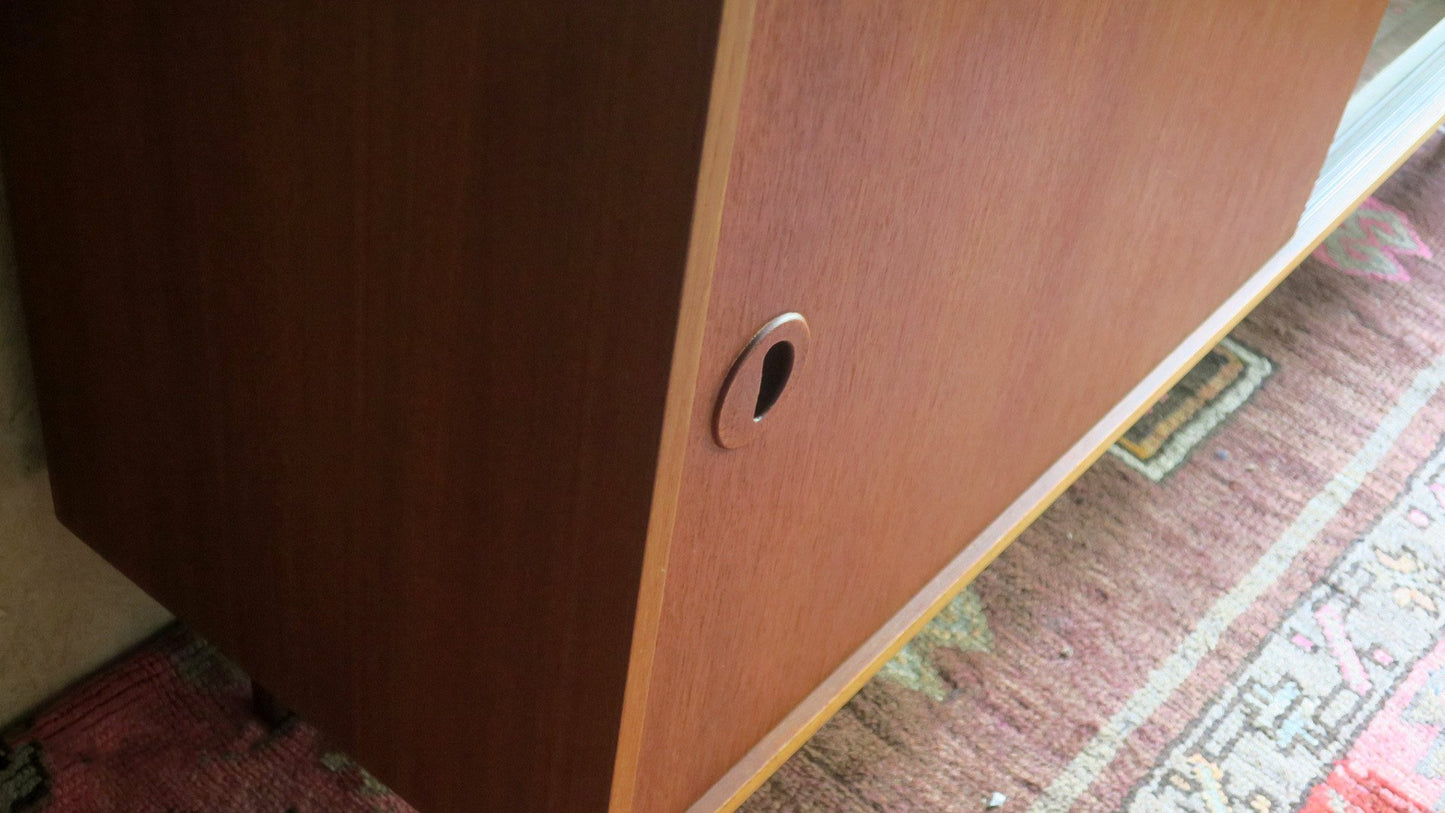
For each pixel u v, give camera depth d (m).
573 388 0.42
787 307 0.45
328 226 0.47
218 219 0.51
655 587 0.45
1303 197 0.98
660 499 0.42
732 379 0.43
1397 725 0.94
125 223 0.56
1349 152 1.14
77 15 0.51
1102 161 0.62
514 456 0.46
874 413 0.56
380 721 0.61
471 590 0.51
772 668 0.61
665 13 0.34
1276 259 1.00
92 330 0.62
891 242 0.49
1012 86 0.50
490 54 0.39
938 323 0.56
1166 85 0.63
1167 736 0.90
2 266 0.66
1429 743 0.94
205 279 0.54
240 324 0.53
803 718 0.66
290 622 0.62
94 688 0.81
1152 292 0.80
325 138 0.45
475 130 0.40
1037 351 0.69
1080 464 0.84
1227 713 0.93
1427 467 1.18
